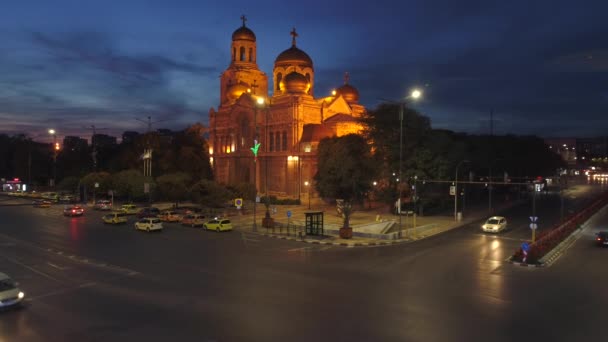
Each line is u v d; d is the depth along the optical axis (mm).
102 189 92812
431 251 39625
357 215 68250
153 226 52812
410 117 69062
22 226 57406
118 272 30734
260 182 99000
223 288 26375
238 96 107062
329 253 38625
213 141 112625
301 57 104188
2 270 31406
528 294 25109
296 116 91438
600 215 69438
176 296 24688
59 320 20797
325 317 21016
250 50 112000
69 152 147875
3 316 21406
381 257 36688
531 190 119375
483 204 85625
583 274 30312
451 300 23875
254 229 53375
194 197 77000
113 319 20891
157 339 18359
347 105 100312
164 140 114375
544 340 18266
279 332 19047
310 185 84375
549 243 39250
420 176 66312
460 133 125125
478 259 35750
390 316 21172
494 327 19719
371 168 68812
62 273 30469
